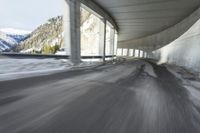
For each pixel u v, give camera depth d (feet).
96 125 14.26
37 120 14.42
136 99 23.40
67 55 69.21
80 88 27.78
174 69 76.33
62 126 13.61
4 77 31.65
